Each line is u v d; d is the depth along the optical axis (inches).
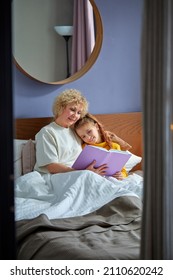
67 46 142.5
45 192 112.5
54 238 85.6
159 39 62.5
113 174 121.0
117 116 142.5
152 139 63.7
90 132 127.4
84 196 106.7
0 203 60.1
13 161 60.1
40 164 121.0
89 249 80.0
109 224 93.7
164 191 63.6
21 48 137.0
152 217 64.7
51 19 140.4
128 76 147.2
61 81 139.9
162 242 64.3
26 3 137.3
